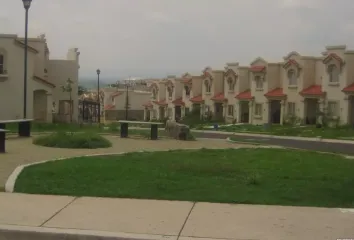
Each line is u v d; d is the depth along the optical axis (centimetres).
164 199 878
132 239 654
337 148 2362
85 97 9675
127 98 7988
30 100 3859
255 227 709
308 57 4862
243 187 967
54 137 1775
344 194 915
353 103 4362
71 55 4612
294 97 4953
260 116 5347
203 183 997
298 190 944
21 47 3794
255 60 5531
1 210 787
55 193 909
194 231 688
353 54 4378
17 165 1218
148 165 1217
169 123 2422
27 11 2628
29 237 674
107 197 890
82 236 665
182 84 7019
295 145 2534
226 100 5888
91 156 1405
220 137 3022
